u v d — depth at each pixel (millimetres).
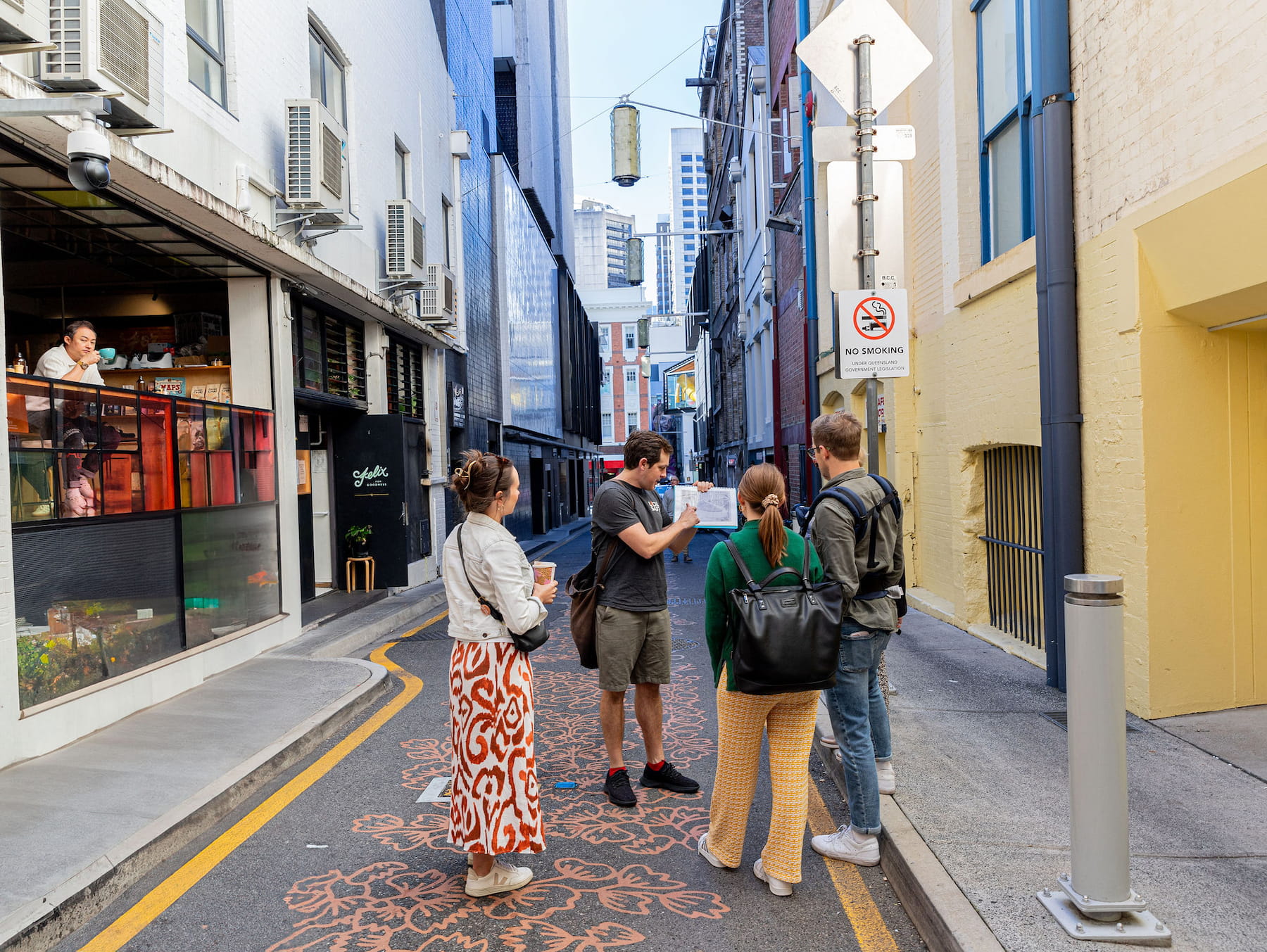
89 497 5539
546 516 29703
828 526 3506
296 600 8859
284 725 5465
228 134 7387
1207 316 4750
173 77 6473
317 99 9047
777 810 3389
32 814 3965
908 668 6480
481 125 20812
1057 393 5680
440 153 16172
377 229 11875
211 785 4363
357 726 5852
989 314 7160
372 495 12219
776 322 20016
